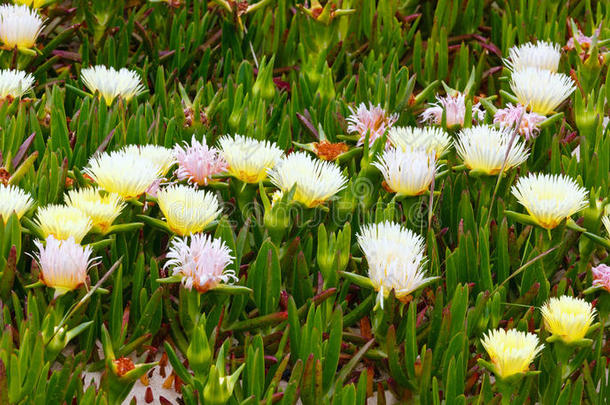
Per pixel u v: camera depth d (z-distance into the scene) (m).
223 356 1.00
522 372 1.01
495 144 1.16
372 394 1.08
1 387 0.98
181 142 1.29
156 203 1.14
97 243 1.06
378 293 1.05
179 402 1.05
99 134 1.27
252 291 1.07
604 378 1.08
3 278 1.06
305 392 1.03
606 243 1.13
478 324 1.10
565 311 1.06
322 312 1.10
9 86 1.27
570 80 1.33
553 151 1.26
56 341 1.02
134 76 1.36
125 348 1.06
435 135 1.20
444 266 1.19
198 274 1.03
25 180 1.17
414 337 1.05
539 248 1.14
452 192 1.22
